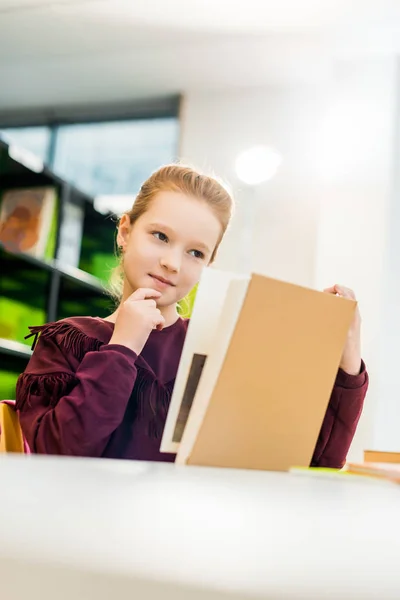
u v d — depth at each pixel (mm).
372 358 3408
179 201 1192
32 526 148
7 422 1092
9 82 4406
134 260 1201
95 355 979
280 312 719
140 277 1197
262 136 4090
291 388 746
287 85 4102
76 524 154
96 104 4645
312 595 107
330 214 3652
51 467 329
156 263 1190
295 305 728
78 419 927
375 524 210
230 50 3816
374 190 3604
